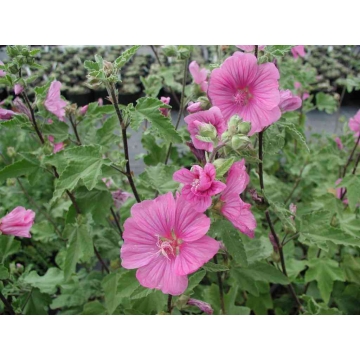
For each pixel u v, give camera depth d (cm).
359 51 135
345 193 57
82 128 53
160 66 64
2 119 46
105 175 40
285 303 59
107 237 53
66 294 54
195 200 27
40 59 155
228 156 33
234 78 33
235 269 41
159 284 28
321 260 54
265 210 40
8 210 73
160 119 35
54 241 66
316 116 119
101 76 33
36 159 46
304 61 141
